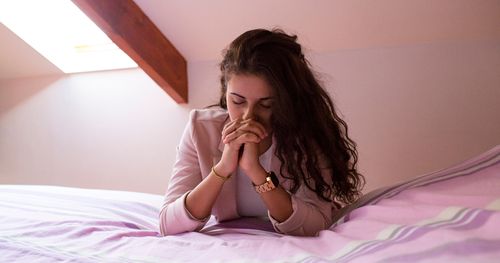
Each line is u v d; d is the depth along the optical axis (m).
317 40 1.71
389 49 1.68
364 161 1.76
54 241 0.90
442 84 1.64
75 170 2.41
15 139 2.53
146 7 1.68
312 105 0.89
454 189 0.83
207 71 1.99
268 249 0.74
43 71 2.38
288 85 0.83
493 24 1.51
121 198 1.49
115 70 2.26
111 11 1.54
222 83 1.04
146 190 2.25
